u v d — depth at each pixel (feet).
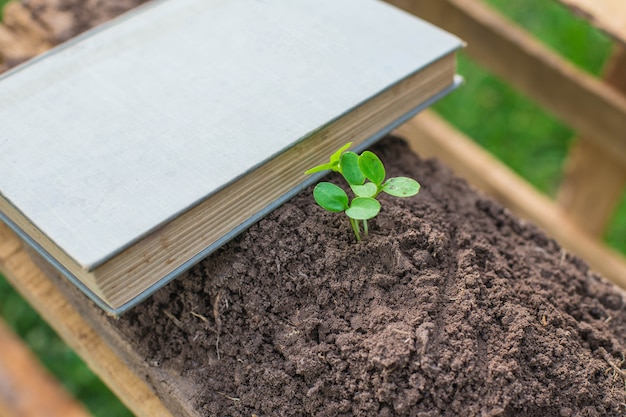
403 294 2.05
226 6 2.28
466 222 2.18
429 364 1.97
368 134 2.17
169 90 2.11
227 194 2.00
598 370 2.04
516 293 2.08
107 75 2.15
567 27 4.25
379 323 2.02
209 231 2.01
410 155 2.31
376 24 2.23
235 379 2.06
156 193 1.96
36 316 3.41
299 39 2.20
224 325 2.07
